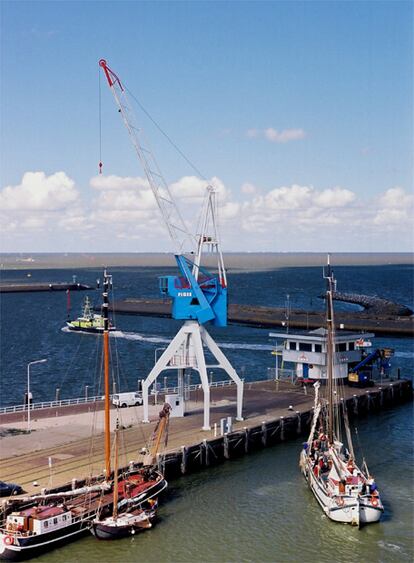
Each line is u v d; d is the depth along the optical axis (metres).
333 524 69.06
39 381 151.38
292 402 113.19
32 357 183.75
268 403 112.25
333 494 70.56
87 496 69.06
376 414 119.00
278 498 76.00
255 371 165.25
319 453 84.00
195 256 99.69
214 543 64.81
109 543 64.75
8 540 61.38
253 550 63.47
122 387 144.75
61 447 84.69
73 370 164.50
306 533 67.25
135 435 90.88
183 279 98.69
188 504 74.00
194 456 85.31
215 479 81.88
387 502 74.88
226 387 127.25
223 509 72.69
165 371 163.75
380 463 88.69
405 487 79.44
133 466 77.19
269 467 86.69
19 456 80.81
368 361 130.62
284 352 129.50
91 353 190.38
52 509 64.81
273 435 98.81
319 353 124.75
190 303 96.69
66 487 70.19
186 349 98.56
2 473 74.56
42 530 62.09
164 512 71.88
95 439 88.25
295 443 98.25
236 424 96.75
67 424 96.31
